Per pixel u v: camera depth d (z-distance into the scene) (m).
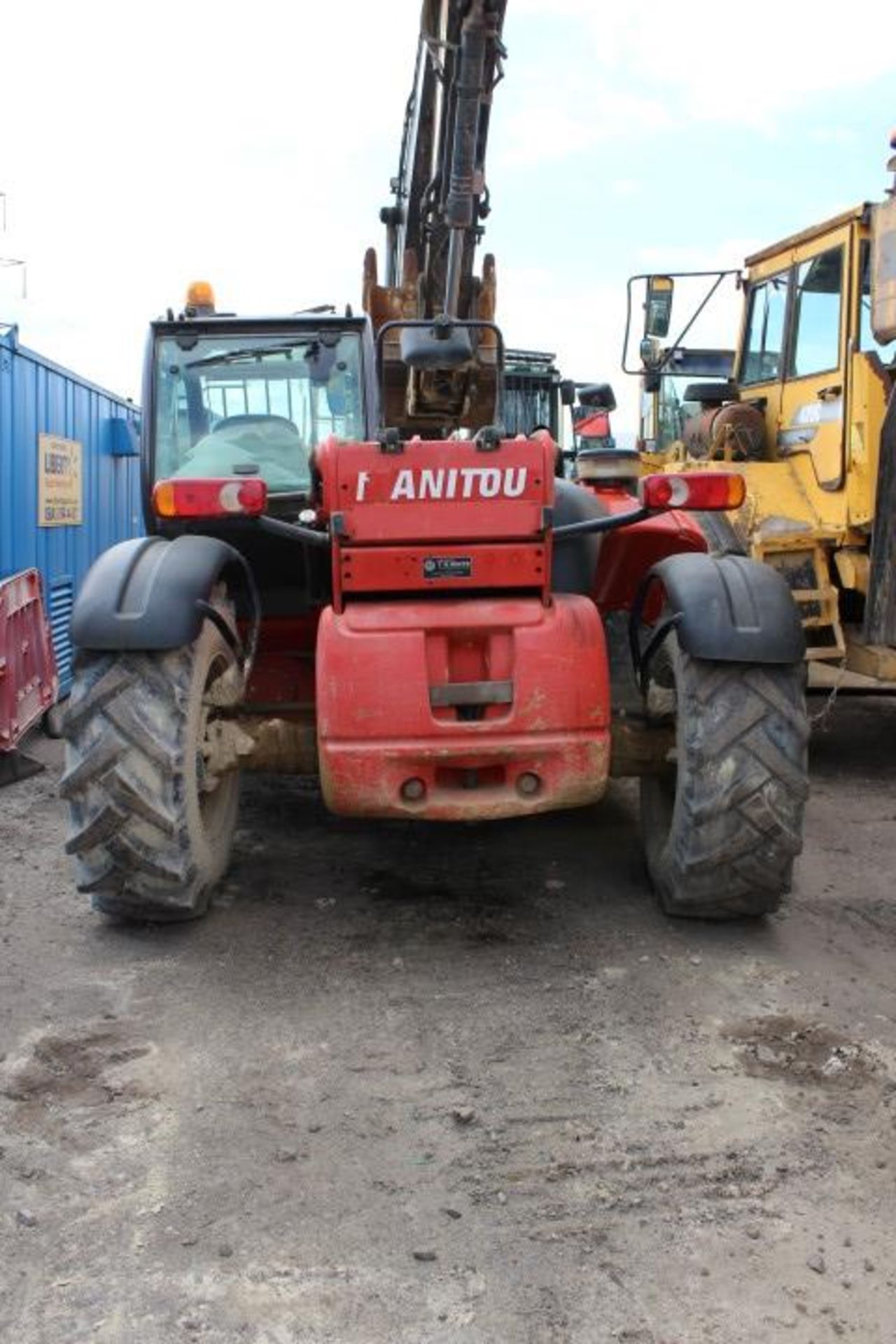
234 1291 2.44
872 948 4.20
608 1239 2.59
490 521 4.03
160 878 4.04
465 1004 3.70
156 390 5.39
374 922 4.35
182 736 3.94
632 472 7.02
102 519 10.52
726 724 3.93
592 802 4.02
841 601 7.30
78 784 3.92
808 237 7.36
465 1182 2.79
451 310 5.79
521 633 3.93
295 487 5.11
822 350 7.22
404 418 6.50
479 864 4.98
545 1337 2.31
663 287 8.42
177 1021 3.59
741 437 7.81
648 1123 3.04
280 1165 2.86
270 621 5.17
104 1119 3.05
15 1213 2.68
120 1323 2.35
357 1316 2.37
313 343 5.43
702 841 3.97
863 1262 2.52
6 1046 3.44
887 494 5.00
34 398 8.38
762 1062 3.35
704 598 3.95
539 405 14.30
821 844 5.51
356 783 3.89
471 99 5.57
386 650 3.88
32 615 7.50
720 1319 2.36
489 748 3.88
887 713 8.62
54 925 4.36
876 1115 3.08
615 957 4.05
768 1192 2.75
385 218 7.11
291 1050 3.42
